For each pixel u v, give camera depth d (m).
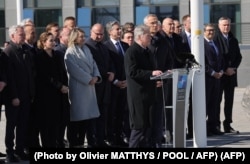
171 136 10.91
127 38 12.49
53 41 10.93
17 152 10.80
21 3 21.48
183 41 12.75
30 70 10.81
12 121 10.57
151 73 9.62
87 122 11.51
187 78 9.24
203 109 11.62
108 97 11.99
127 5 30.05
